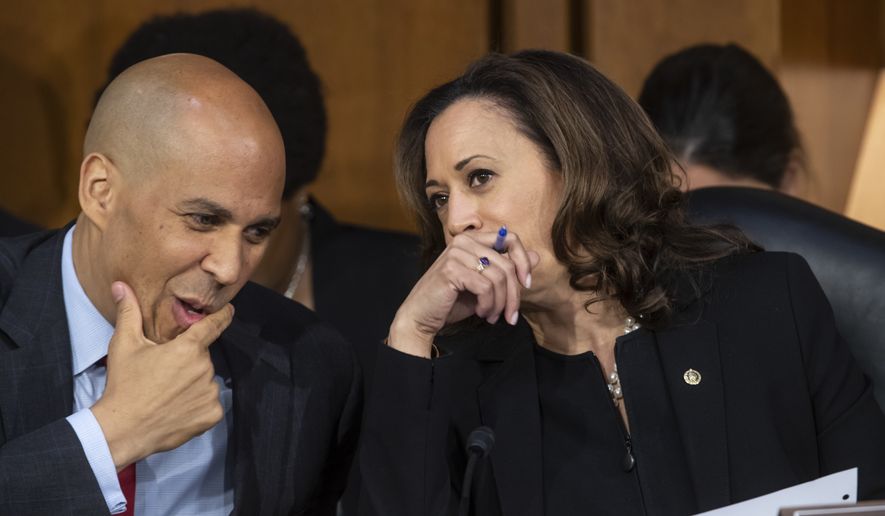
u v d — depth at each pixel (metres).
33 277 6.61
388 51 13.31
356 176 13.33
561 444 7.18
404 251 10.27
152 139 6.03
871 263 8.00
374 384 6.96
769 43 13.65
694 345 7.18
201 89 6.14
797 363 7.20
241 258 6.23
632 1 13.53
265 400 7.00
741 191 8.48
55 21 12.70
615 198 7.04
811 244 8.11
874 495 7.04
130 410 6.12
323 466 7.22
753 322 7.29
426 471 6.80
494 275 6.78
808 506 5.29
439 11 13.41
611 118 7.10
